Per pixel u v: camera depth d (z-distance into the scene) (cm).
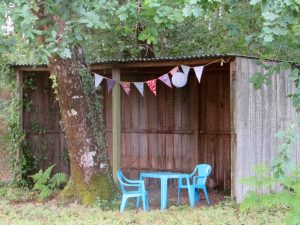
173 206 710
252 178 529
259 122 747
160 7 546
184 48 1123
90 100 734
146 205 709
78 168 729
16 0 398
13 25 407
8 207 710
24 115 909
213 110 948
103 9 525
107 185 731
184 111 970
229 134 927
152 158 998
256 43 483
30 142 916
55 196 794
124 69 920
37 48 412
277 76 781
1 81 944
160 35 1102
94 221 609
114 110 795
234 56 699
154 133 998
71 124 718
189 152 965
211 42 1105
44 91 948
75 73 706
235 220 604
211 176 949
